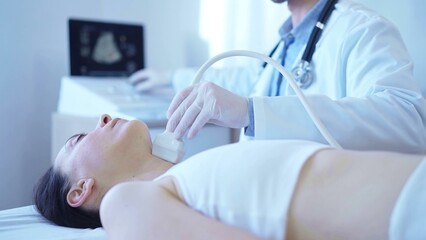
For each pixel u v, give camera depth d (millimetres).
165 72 2092
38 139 2150
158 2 2547
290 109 935
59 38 2199
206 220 577
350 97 1004
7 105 2033
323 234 569
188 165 686
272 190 586
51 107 2193
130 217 611
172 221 585
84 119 1724
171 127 920
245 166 620
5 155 2039
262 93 1354
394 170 575
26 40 2080
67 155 1029
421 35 1511
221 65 2182
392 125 947
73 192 971
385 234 541
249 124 937
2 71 2010
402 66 1038
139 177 919
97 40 2055
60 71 2213
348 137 930
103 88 1956
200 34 2379
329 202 571
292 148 640
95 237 859
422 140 985
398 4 1570
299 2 1355
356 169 592
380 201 553
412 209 521
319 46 1217
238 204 591
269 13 2014
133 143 965
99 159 963
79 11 2268
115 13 2402
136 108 1754
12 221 990
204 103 874
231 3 2158
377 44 1077
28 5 2076
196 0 2389
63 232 918
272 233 570
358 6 1240
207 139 1471
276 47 1445
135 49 2170
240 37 2119
